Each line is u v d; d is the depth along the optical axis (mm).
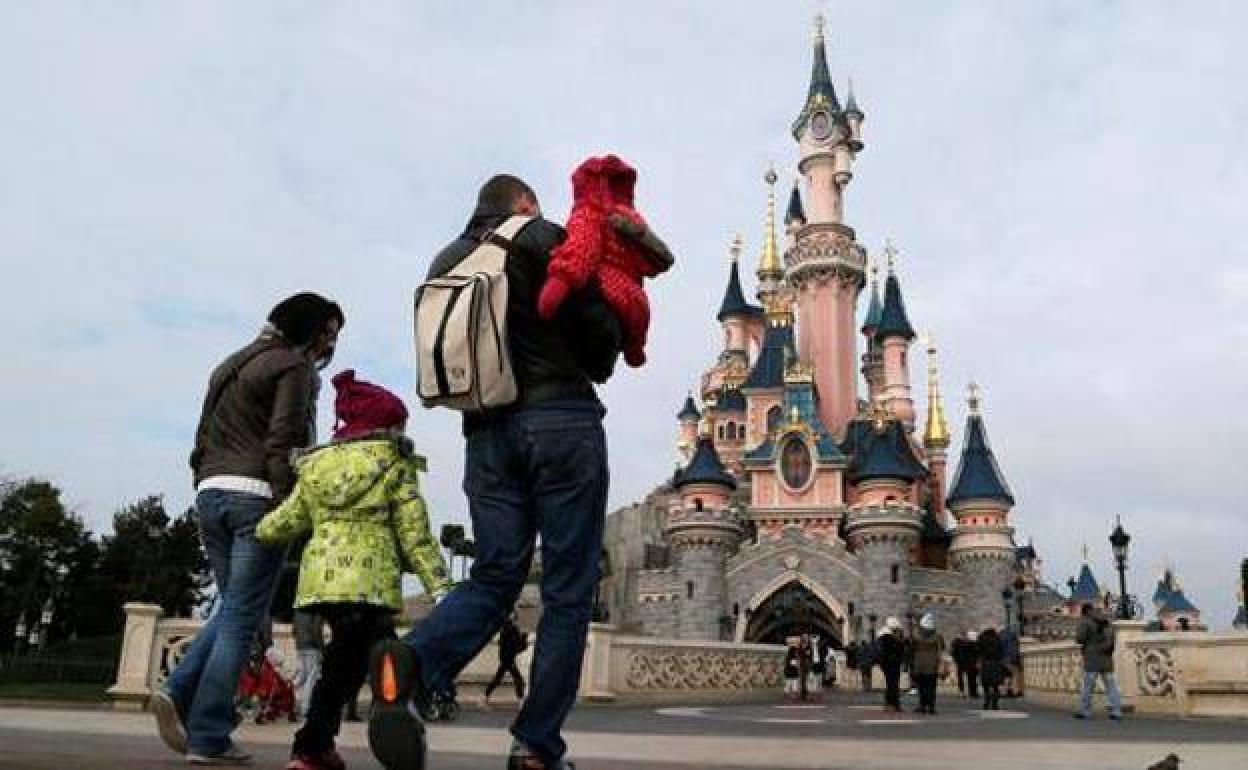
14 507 70438
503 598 4020
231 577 5363
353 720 12477
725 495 74562
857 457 81188
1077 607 99000
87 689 25000
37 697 20938
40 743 5625
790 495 76375
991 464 74938
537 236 4109
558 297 3908
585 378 4148
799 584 70062
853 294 90812
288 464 5328
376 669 3553
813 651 40938
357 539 4625
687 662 27312
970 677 31250
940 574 70438
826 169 92812
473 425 4109
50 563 71375
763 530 74875
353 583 4531
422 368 4000
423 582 4676
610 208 4219
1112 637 17266
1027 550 108938
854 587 68312
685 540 72250
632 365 4461
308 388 5586
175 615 71625
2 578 69312
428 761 5508
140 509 75625
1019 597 72250
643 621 75188
